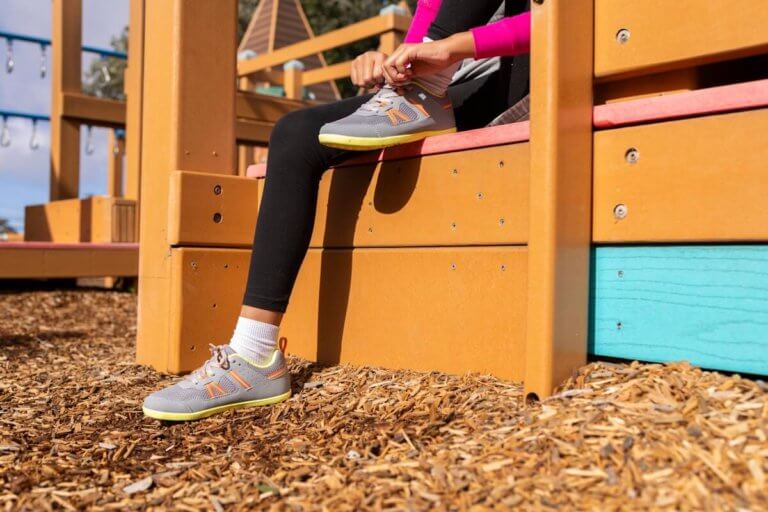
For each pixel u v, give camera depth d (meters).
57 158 5.87
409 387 1.67
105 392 2.01
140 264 2.38
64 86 5.80
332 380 1.88
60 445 1.54
